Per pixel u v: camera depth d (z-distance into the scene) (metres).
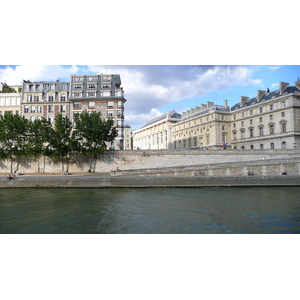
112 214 18.36
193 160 46.94
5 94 61.25
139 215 18.03
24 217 17.56
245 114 71.56
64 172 44.31
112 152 47.25
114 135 48.38
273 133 62.66
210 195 27.09
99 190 31.86
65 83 62.16
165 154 47.19
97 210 19.69
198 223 15.90
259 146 66.50
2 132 43.38
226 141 76.31
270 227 15.05
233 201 23.34
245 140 71.06
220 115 76.56
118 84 62.56
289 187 34.16
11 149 45.19
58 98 60.50
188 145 90.88
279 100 60.94
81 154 47.28
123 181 34.88
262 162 39.88
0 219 17.05
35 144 44.25
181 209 19.92
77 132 46.09
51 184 34.94
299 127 57.81
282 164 40.44
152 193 28.83
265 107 65.12
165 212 18.91
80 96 60.34
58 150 44.12
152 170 39.28
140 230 14.48
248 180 35.16
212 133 76.50
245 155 47.19
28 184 35.03
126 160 47.25
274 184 34.91
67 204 22.19
